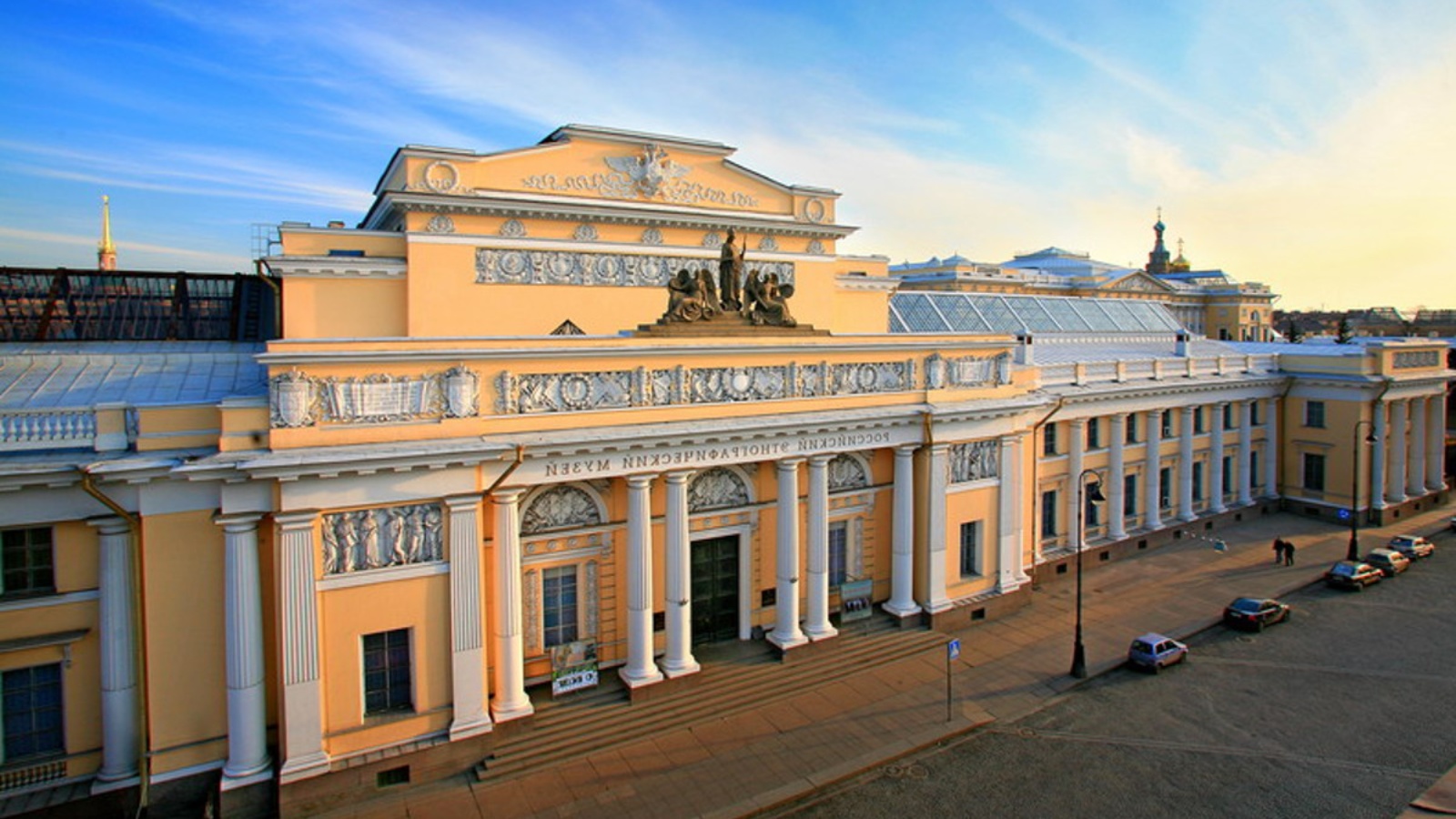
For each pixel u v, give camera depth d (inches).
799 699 1172.5
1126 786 974.4
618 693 1119.0
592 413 1056.8
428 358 957.2
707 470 1237.7
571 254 1339.8
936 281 4384.8
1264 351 2546.8
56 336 1279.5
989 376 1443.2
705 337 1149.1
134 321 1334.9
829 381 1261.1
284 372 892.6
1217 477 2158.0
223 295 1425.9
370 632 938.7
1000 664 1301.7
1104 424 1882.4
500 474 991.6
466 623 978.1
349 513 924.6
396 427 946.7
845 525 1385.3
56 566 874.1
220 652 909.8
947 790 970.1
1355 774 997.8
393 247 1266.0
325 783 909.8
